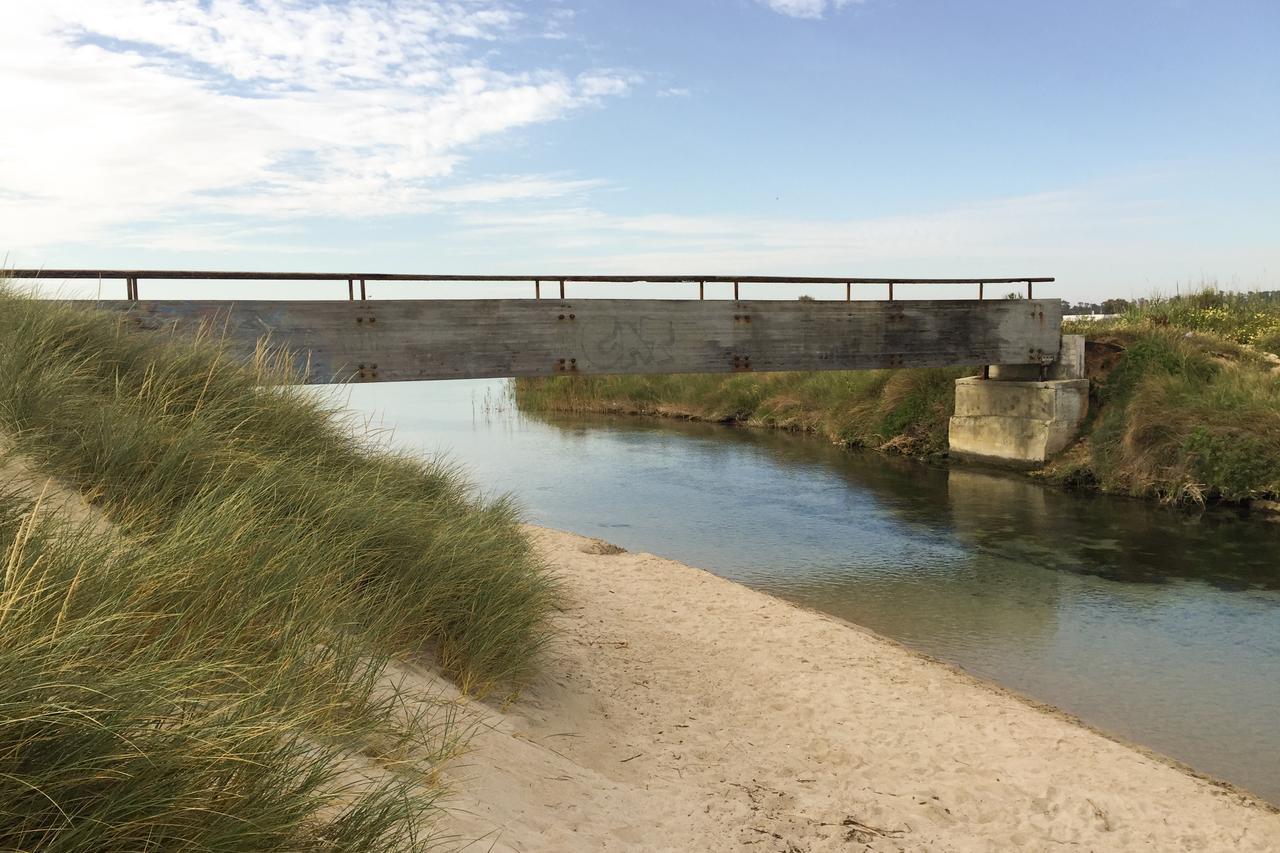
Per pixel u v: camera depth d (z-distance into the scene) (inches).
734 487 697.6
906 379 907.4
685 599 367.2
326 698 130.4
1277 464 584.4
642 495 666.2
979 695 279.6
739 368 631.2
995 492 671.8
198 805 82.7
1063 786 210.2
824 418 981.8
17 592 92.0
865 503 637.9
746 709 247.6
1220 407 643.5
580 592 355.9
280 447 251.6
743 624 336.8
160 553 129.8
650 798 168.9
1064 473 699.4
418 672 179.2
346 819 97.6
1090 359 770.2
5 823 72.3
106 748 80.4
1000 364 761.6
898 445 861.2
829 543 526.0
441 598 209.6
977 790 204.2
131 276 446.0
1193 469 616.4
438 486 311.6
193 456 195.0
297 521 181.2
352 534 203.8
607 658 268.4
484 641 206.8
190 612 124.0
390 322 521.3
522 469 776.3
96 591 112.1
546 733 190.4
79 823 75.9
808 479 731.4
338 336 508.7
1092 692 303.9
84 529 130.6
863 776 207.6
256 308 486.0
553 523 575.2
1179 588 428.8
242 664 111.2
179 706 96.3
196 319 465.7
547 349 568.1
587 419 1175.0
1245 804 212.7
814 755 219.1
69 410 197.2
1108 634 364.8
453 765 140.3
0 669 77.9
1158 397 674.8
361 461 289.3
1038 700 294.4
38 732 76.3
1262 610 394.0
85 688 79.1
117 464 183.0
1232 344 769.6
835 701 261.0
